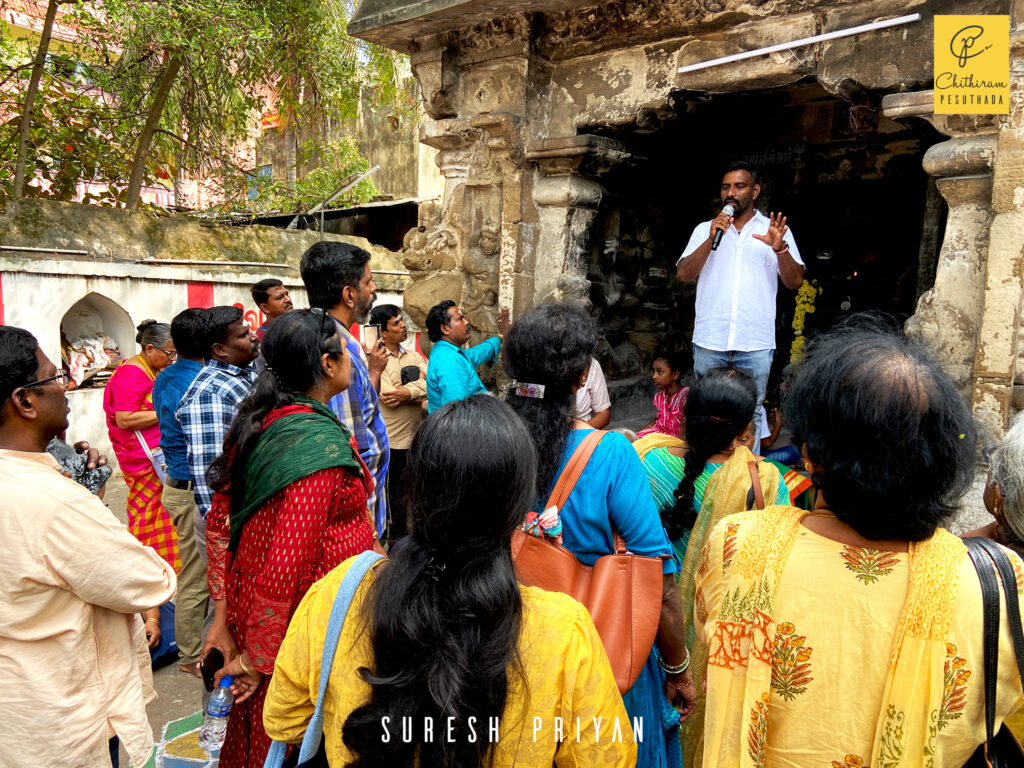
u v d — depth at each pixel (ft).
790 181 19.60
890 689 3.68
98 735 5.75
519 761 3.52
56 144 25.35
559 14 14.44
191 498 10.21
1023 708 4.68
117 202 27.99
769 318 12.16
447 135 16.30
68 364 23.07
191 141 26.86
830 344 4.21
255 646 5.77
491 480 3.59
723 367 7.43
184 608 10.50
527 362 5.94
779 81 12.35
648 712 5.84
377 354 12.50
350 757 3.69
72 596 5.56
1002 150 9.57
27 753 5.41
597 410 13.84
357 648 3.73
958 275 10.32
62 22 25.17
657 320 18.98
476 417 3.71
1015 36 9.48
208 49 22.34
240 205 30.25
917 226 18.30
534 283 15.51
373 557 4.09
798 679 3.88
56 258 21.79
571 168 14.83
